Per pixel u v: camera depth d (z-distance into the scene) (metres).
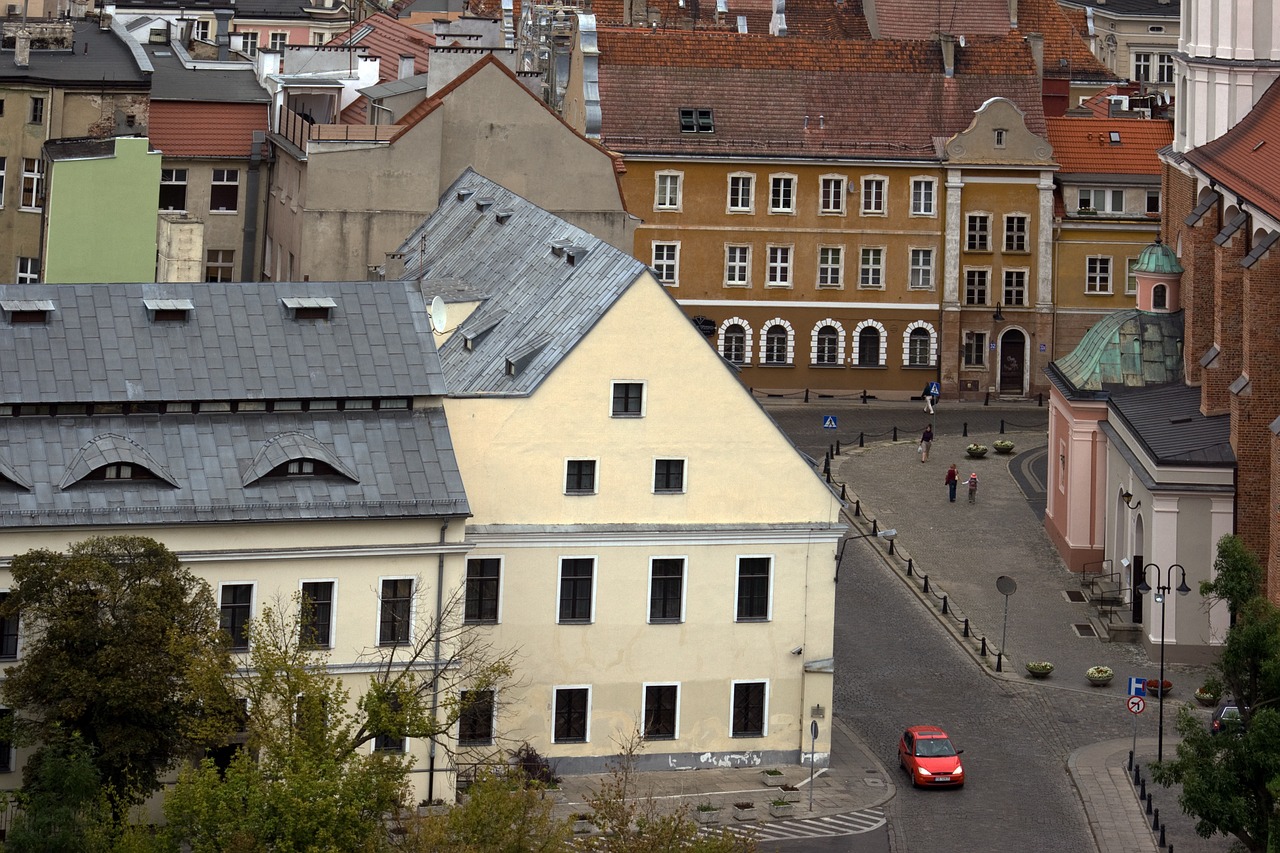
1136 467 134.50
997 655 130.00
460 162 154.00
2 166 167.50
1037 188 193.12
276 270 167.38
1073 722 121.12
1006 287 194.75
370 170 152.38
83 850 86.38
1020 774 114.12
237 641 102.50
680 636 111.38
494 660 108.19
